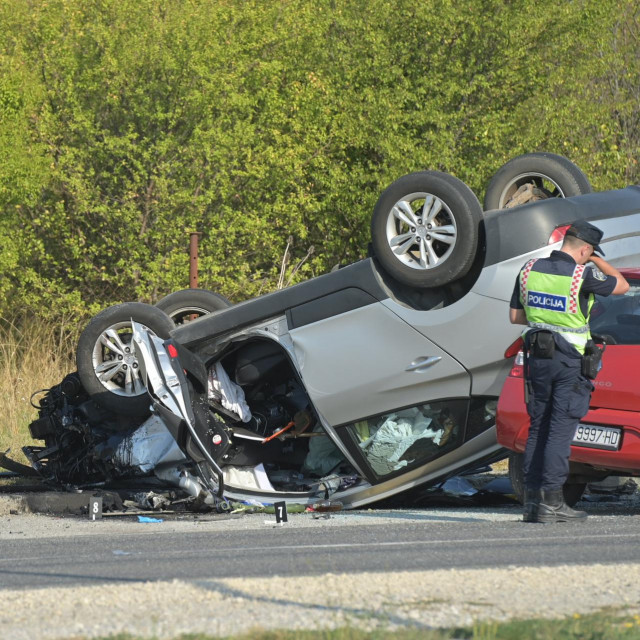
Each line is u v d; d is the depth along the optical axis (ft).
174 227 238.07
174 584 56.90
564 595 53.93
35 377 190.49
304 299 105.19
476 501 108.78
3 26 236.22
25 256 238.07
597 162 256.73
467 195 97.71
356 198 260.62
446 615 50.21
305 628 48.01
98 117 241.76
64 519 104.78
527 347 85.71
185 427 105.60
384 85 261.85
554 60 267.80
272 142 256.93
